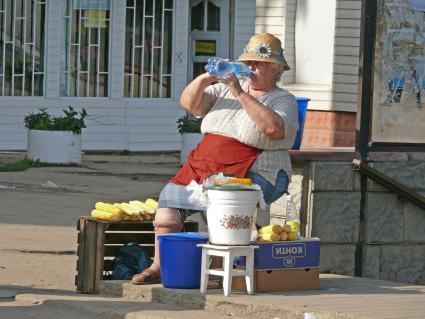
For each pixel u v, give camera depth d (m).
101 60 48.88
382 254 22.78
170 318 17.41
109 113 48.88
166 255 18.98
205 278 18.52
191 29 51.22
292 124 19.16
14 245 25.70
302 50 35.41
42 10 47.81
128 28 49.16
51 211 31.16
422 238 23.17
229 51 51.03
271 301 17.86
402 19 22.86
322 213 22.09
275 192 19.31
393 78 22.83
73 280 21.89
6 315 18.09
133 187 37.06
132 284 19.52
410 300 18.39
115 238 21.05
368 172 22.25
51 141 42.44
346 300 18.20
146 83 49.59
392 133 22.91
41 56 47.94
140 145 49.34
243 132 19.12
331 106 35.00
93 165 43.50
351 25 34.72
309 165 22.00
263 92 19.38
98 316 18.09
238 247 18.31
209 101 19.72
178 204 19.44
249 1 50.84
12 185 36.31
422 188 23.22
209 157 19.31
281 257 18.94
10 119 47.44
